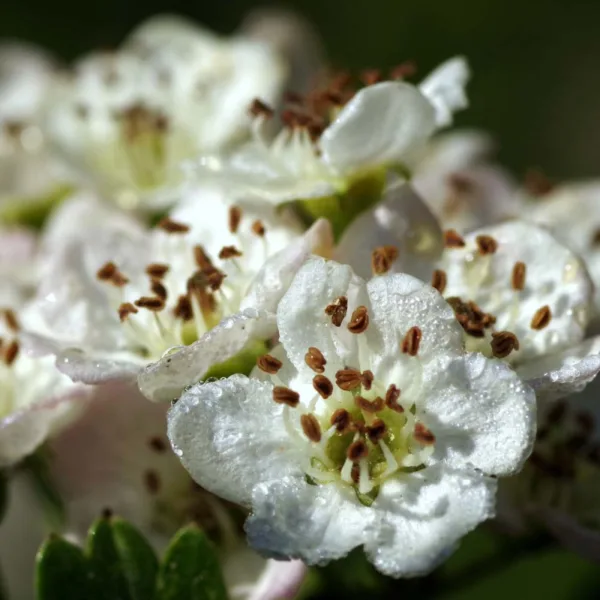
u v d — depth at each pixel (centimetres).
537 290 12
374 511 11
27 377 12
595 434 12
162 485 12
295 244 11
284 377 11
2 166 14
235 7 20
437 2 20
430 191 14
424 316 11
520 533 12
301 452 11
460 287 11
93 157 14
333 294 11
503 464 11
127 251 12
